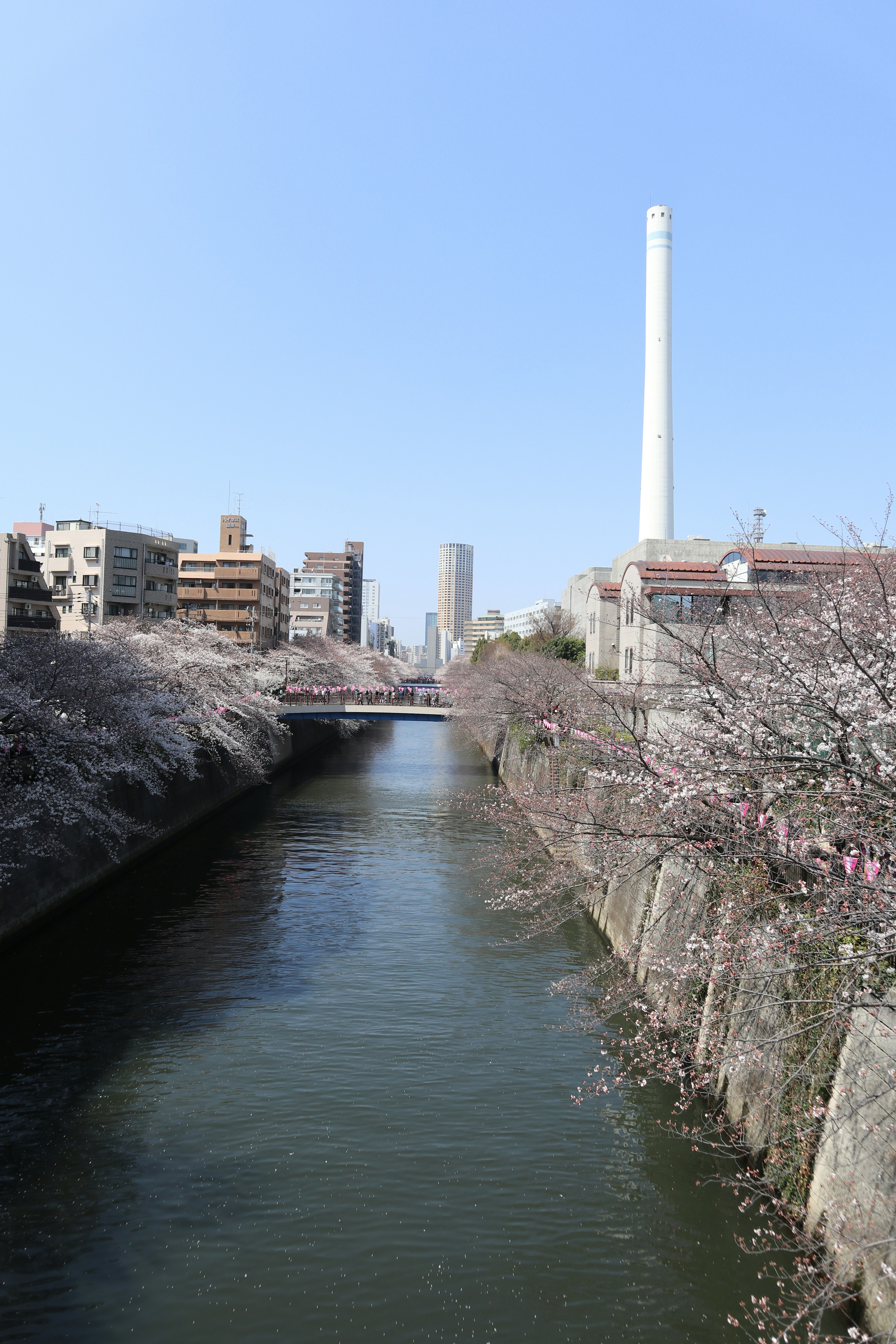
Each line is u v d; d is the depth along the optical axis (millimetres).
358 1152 13789
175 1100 15414
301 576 193875
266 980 21312
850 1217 9867
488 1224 12070
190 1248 11625
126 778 31828
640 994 18938
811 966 10242
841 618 13016
